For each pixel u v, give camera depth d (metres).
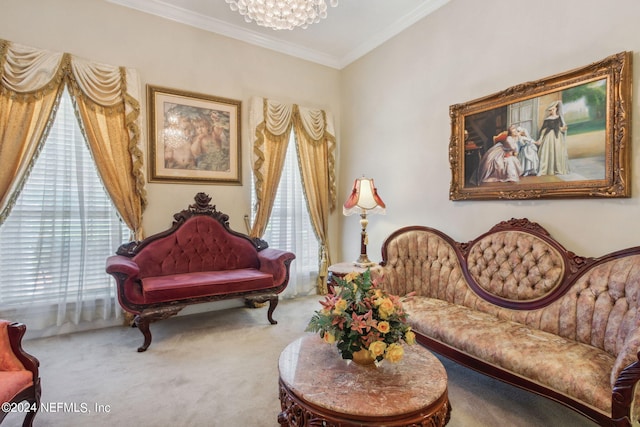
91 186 2.99
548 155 2.26
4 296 2.68
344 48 4.10
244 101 3.79
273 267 3.23
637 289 1.66
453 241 2.77
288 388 1.32
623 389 1.27
